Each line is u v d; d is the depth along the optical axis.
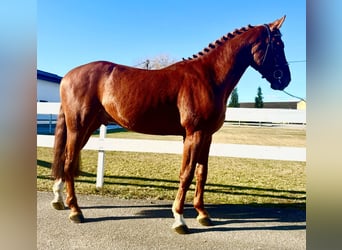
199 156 2.98
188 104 2.77
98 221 2.97
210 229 2.84
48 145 4.68
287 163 7.11
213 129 2.83
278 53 2.92
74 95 3.01
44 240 2.50
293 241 2.57
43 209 3.29
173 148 4.05
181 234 2.69
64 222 2.92
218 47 2.96
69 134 3.04
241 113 3.92
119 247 2.40
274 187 4.56
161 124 2.95
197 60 2.98
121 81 2.95
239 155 3.80
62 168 3.21
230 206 3.58
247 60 2.97
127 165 6.34
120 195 3.92
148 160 7.12
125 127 3.09
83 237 2.58
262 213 3.33
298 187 4.57
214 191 4.30
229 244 2.50
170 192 4.12
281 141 10.53
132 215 3.16
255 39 2.92
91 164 6.32
